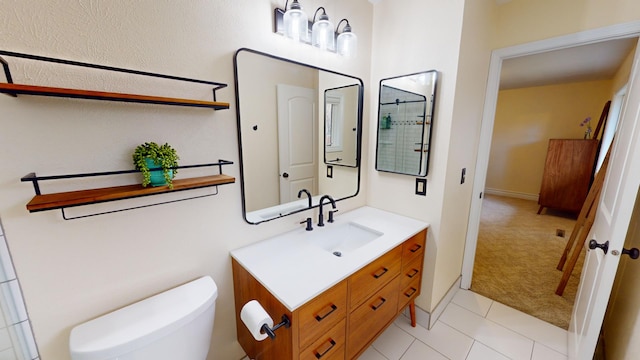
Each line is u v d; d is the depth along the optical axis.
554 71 3.53
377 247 1.37
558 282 2.37
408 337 1.75
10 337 0.83
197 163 1.13
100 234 0.93
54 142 0.82
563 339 1.72
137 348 0.88
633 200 1.02
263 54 1.26
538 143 5.06
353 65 1.76
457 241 2.04
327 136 1.68
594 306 1.16
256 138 1.31
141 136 0.97
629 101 1.38
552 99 4.78
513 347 1.66
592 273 1.39
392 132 1.83
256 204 1.37
